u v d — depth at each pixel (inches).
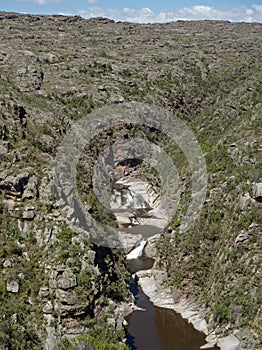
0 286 1888.5
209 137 3708.2
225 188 2723.9
